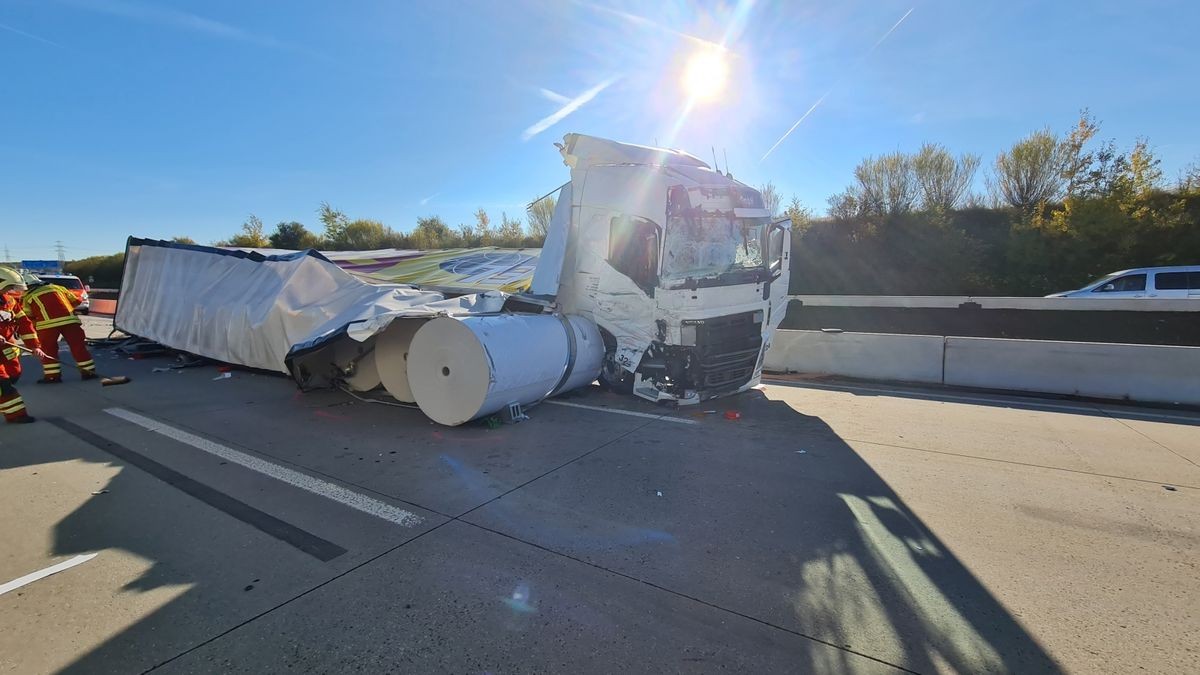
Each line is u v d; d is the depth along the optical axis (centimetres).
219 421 645
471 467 490
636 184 689
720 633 262
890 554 336
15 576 312
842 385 878
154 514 395
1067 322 1258
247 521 384
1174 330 1141
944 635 259
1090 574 312
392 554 338
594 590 299
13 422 633
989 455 520
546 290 752
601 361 727
